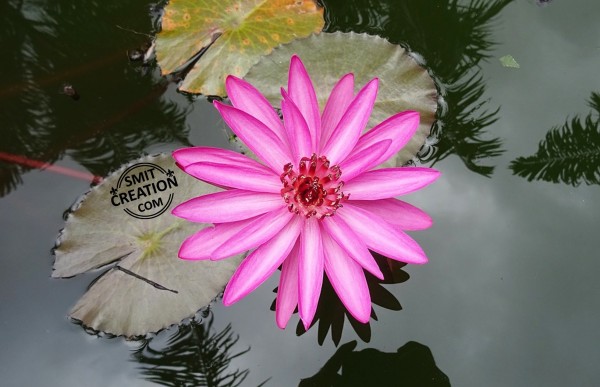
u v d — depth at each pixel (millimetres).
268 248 683
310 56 796
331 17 845
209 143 788
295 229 689
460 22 847
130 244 743
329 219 691
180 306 722
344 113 703
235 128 689
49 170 784
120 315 721
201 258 685
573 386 715
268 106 702
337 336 733
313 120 699
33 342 723
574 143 789
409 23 844
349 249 680
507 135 794
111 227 747
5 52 842
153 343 724
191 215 682
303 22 820
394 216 701
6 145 795
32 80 828
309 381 720
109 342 724
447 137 793
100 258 739
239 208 688
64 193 773
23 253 747
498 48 835
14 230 756
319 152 702
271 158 695
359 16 846
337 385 717
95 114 809
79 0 868
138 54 830
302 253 682
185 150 689
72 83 826
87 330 726
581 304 740
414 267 756
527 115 803
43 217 763
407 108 783
